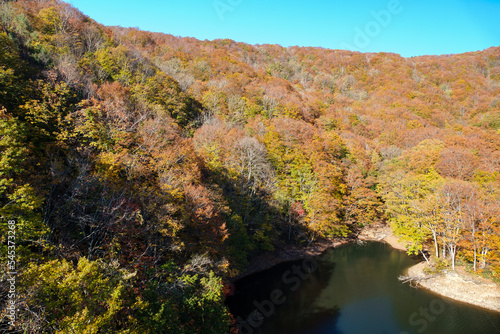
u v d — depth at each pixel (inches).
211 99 2635.3
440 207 1508.4
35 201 548.4
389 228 2265.0
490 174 1866.4
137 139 1139.9
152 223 829.2
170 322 600.1
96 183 825.5
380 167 2620.6
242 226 1279.5
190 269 811.4
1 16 1494.8
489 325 1031.6
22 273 439.8
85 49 1931.6
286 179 1945.1
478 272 1277.1
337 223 2006.6
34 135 862.5
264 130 2357.3
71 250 727.7
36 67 1277.1
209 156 1546.5
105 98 1322.6
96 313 470.6
